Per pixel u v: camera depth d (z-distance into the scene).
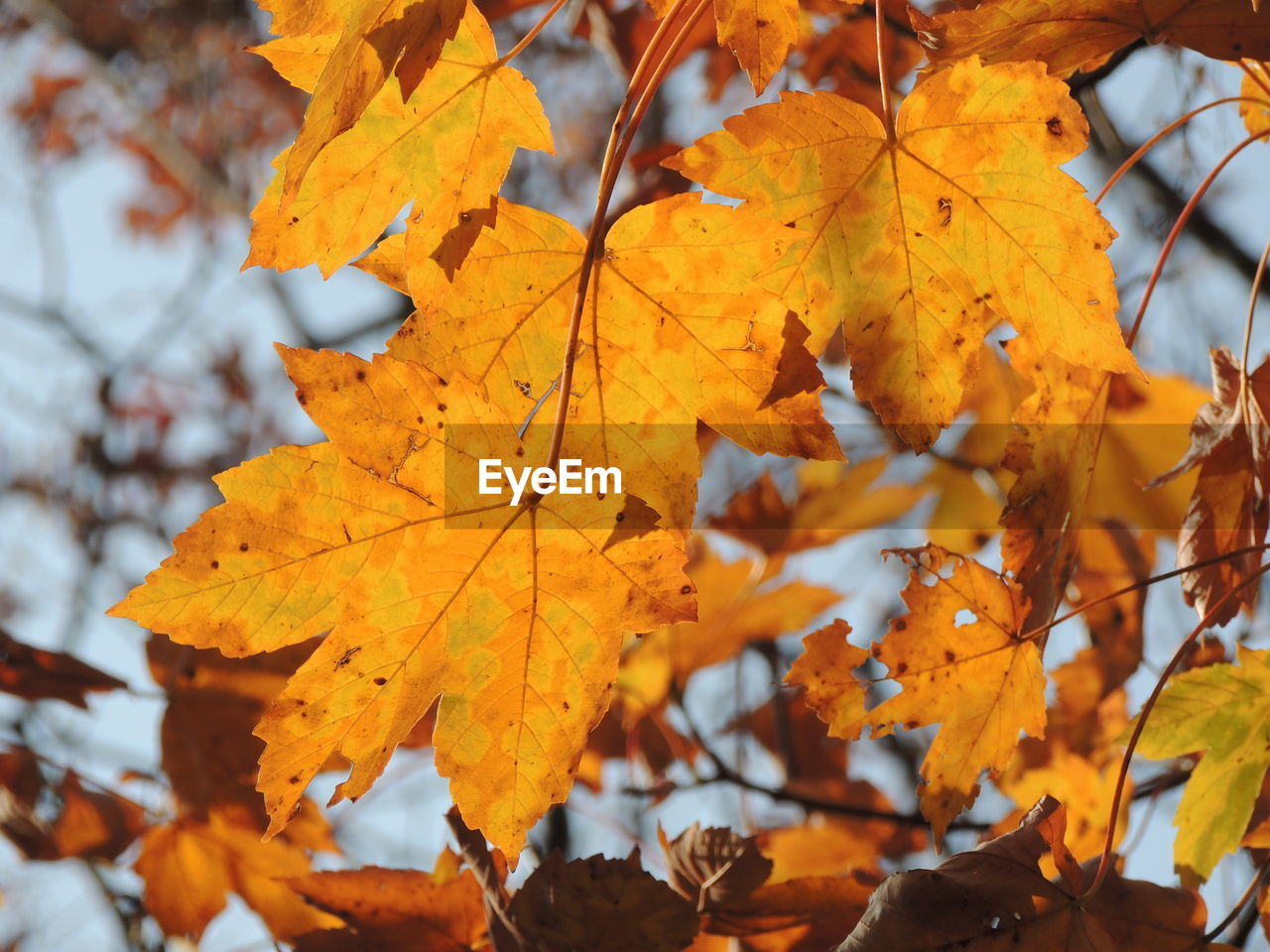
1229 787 0.85
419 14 0.76
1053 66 0.81
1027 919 0.79
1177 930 0.80
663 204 0.78
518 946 0.84
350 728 0.78
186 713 0.97
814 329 0.80
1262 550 0.82
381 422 0.78
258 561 0.77
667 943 0.82
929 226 0.79
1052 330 0.79
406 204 0.78
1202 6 0.78
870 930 0.79
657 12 0.81
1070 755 0.96
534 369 0.79
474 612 0.78
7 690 0.95
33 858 0.96
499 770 0.78
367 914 0.89
